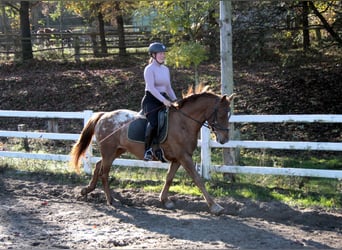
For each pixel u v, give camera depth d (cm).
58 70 2191
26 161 1110
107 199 822
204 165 899
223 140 719
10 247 600
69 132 1449
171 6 1142
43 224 708
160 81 748
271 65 1923
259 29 1394
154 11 1220
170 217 743
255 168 856
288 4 1352
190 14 1141
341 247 605
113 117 816
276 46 1541
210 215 754
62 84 1933
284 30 1409
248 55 1438
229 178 896
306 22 1410
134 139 779
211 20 1327
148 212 775
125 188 900
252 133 1352
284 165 1036
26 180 986
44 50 2555
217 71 1928
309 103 1533
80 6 2261
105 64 2262
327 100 1537
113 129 807
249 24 1397
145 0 1166
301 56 1551
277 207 748
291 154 1200
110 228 688
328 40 1480
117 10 2241
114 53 2484
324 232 671
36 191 909
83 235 655
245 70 1905
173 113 753
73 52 2630
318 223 708
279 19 1391
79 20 4238
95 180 848
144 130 771
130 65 2222
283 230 676
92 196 865
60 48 2461
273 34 1404
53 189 914
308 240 631
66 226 698
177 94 1695
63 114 1030
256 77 1797
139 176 962
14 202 835
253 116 855
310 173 817
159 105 759
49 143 1358
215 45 1630
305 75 1734
